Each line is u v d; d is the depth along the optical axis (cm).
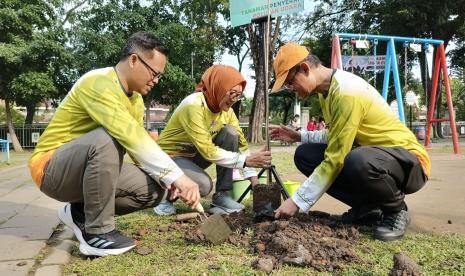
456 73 3045
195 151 376
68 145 248
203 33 2373
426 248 259
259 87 2128
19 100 1812
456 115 4147
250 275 216
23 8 1723
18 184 625
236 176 428
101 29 1980
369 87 286
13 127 1877
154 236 296
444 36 2239
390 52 924
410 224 329
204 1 2328
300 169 343
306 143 343
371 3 2258
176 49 2031
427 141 1155
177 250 261
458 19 2155
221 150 343
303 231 272
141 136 245
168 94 2075
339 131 272
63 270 238
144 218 354
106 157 243
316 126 1964
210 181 356
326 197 450
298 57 278
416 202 421
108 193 250
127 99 262
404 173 276
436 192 482
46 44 1712
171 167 246
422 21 2098
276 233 262
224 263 233
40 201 462
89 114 248
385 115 286
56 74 1883
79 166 245
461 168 730
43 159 256
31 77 1703
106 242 254
